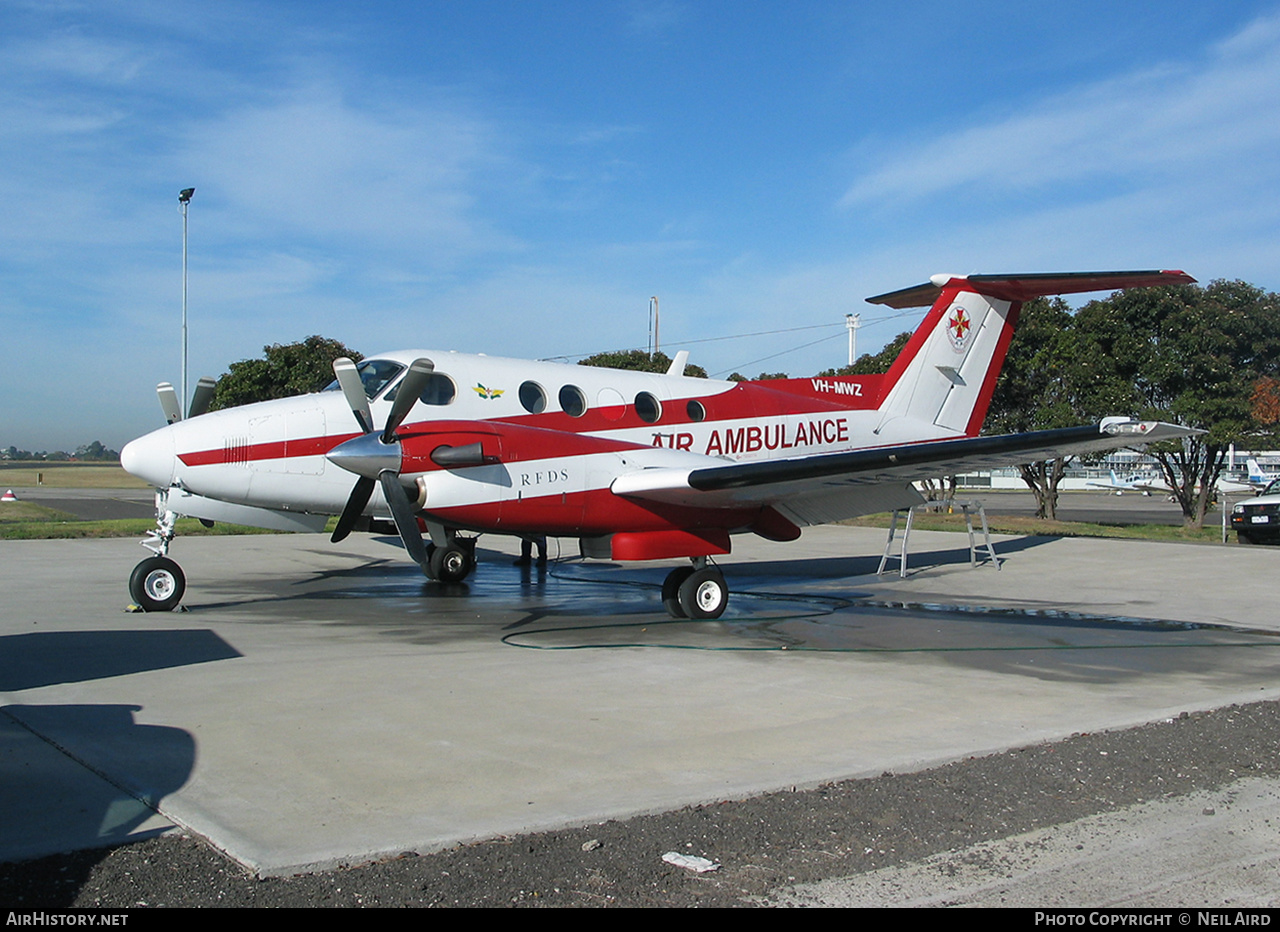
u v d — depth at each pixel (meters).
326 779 4.23
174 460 9.20
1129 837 3.81
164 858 3.38
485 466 8.85
